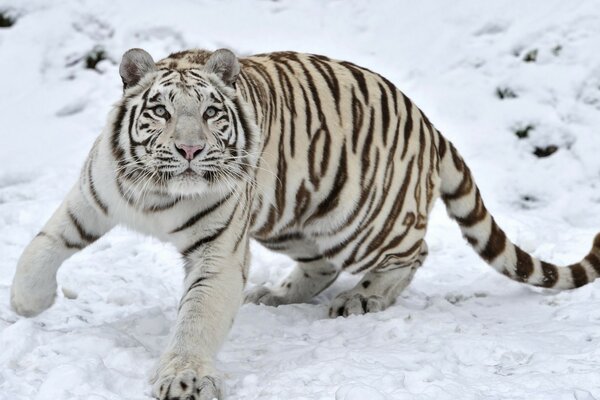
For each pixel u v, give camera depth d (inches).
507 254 436.8
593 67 658.2
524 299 425.7
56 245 338.0
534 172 612.4
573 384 290.7
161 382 285.3
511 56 687.7
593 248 436.8
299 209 385.1
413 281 460.1
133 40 726.5
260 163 354.9
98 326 346.3
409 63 704.4
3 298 395.2
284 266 484.4
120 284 432.8
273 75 374.6
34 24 741.3
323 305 418.0
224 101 320.5
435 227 542.3
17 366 311.9
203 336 304.3
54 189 572.7
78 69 713.0
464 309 409.4
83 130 660.1
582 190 594.9
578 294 415.8
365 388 272.4
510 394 284.8
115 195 327.9
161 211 326.6
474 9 726.5
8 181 598.9
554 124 634.8
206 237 323.9
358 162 388.8
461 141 640.4
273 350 336.5
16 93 692.1
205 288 315.9
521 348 327.0
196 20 735.7
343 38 730.2
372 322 369.7
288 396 284.4
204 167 309.3
